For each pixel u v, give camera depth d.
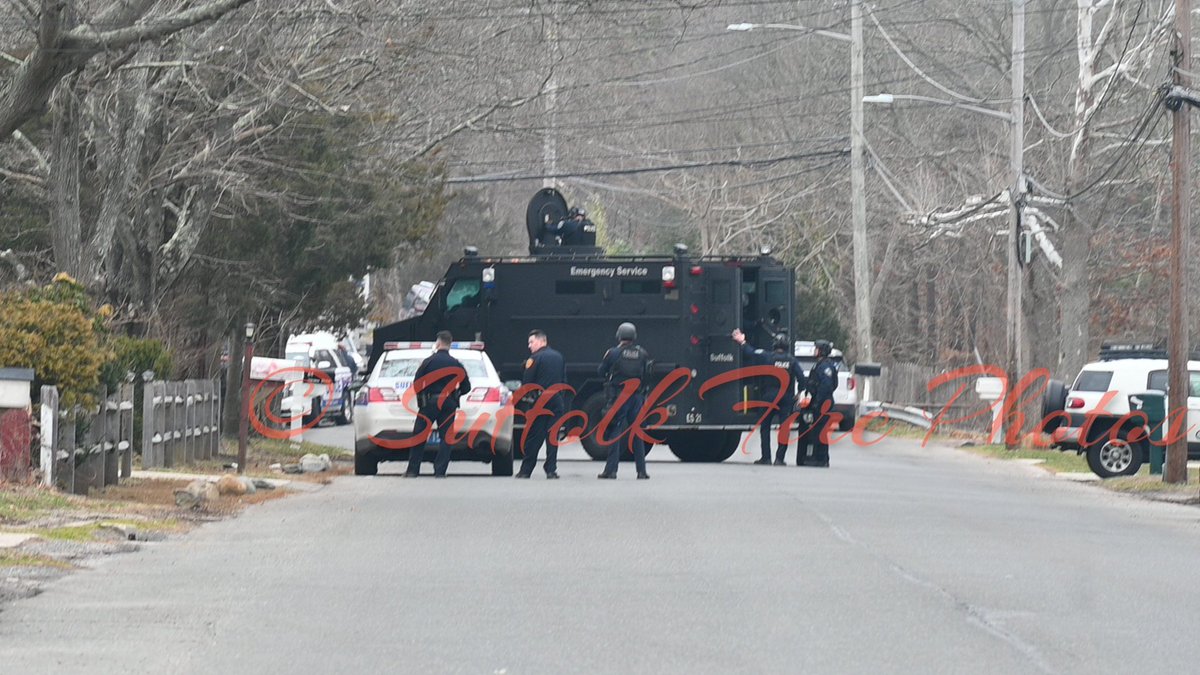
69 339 75.19
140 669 37.28
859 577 52.41
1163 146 180.00
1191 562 59.38
